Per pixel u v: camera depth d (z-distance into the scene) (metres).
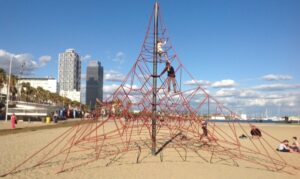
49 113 68.19
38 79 187.00
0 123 47.09
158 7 17.11
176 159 16.25
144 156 17.05
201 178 11.90
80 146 20.91
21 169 12.69
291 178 12.55
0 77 81.75
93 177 11.59
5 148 18.69
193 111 18.53
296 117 135.25
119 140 25.11
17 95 92.19
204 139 23.73
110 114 17.59
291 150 20.38
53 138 25.89
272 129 54.41
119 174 12.22
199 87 17.70
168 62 17.27
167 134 30.91
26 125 43.75
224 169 13.87
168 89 17.98
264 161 16.44
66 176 11.66
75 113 86.31
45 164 14.01
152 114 17.53
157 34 17.12
